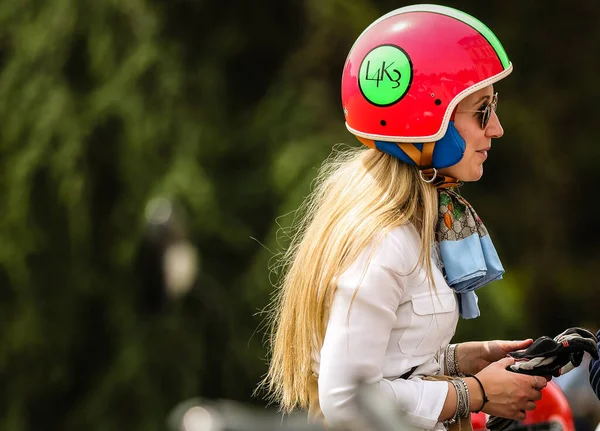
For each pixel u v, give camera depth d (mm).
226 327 21641
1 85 21906
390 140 6035
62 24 21688
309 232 6141
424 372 6027
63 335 21797
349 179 6180
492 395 5945
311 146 21750
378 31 6129
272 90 23438
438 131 5961
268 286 21328
